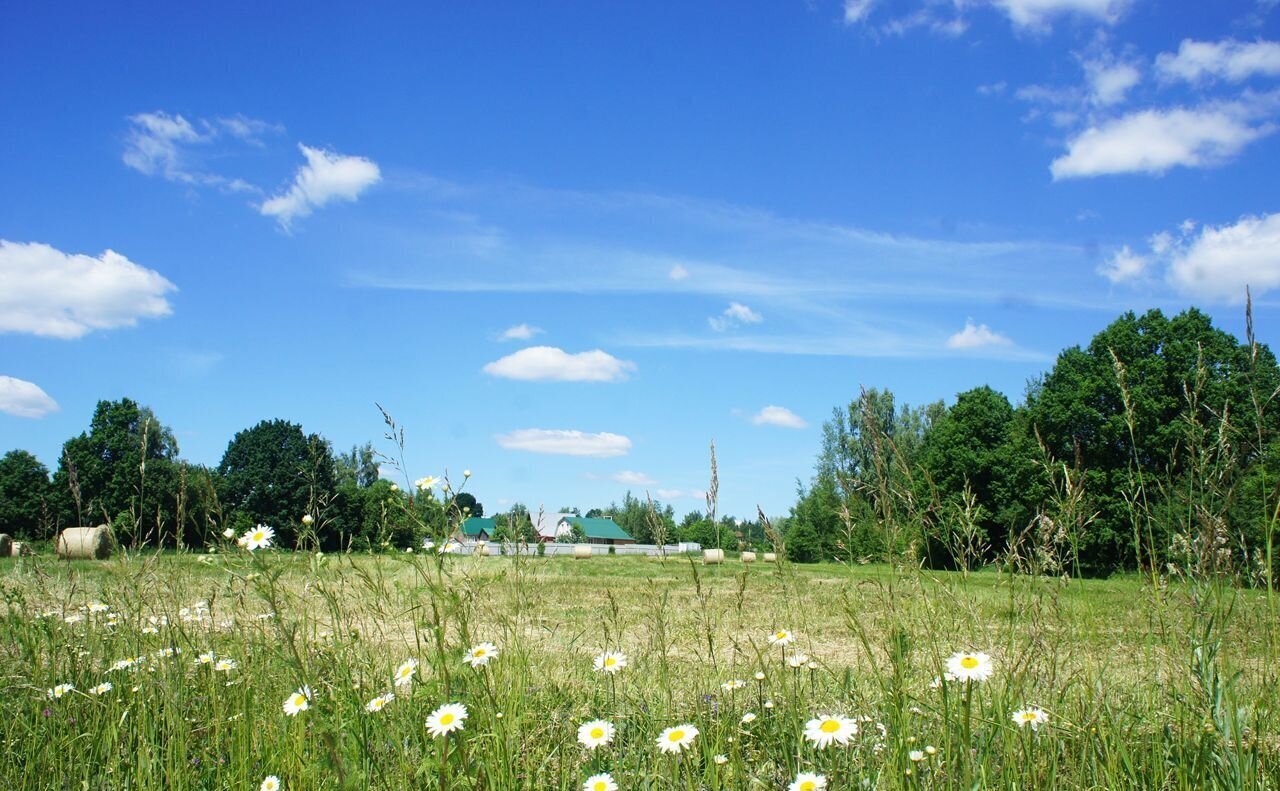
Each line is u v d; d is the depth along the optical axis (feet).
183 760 11.68
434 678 9.70
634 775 10.47
